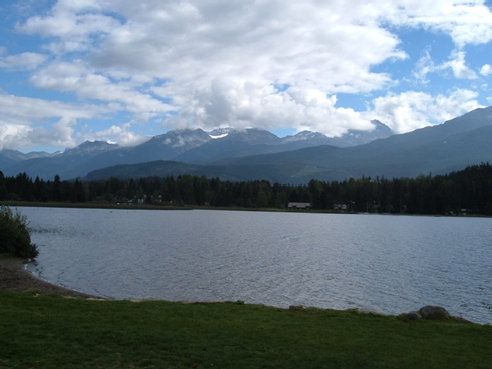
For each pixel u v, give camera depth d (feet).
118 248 213.87
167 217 508.94
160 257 185.47
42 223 353.31
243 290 125.80
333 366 45.57
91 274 144.15
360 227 424.05
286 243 259.80
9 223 172.24
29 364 42.45
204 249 217.15
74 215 480.64
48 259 173.47
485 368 47.03
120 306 67.67
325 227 414.21
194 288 126.41
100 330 52.90
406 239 300.61
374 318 66.64
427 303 116.98
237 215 612.70
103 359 44.55
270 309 71.10
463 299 121.70
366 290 131.03
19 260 167.22
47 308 63.62
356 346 52.21
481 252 229.25
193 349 48.19
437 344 54.29
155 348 48.24
